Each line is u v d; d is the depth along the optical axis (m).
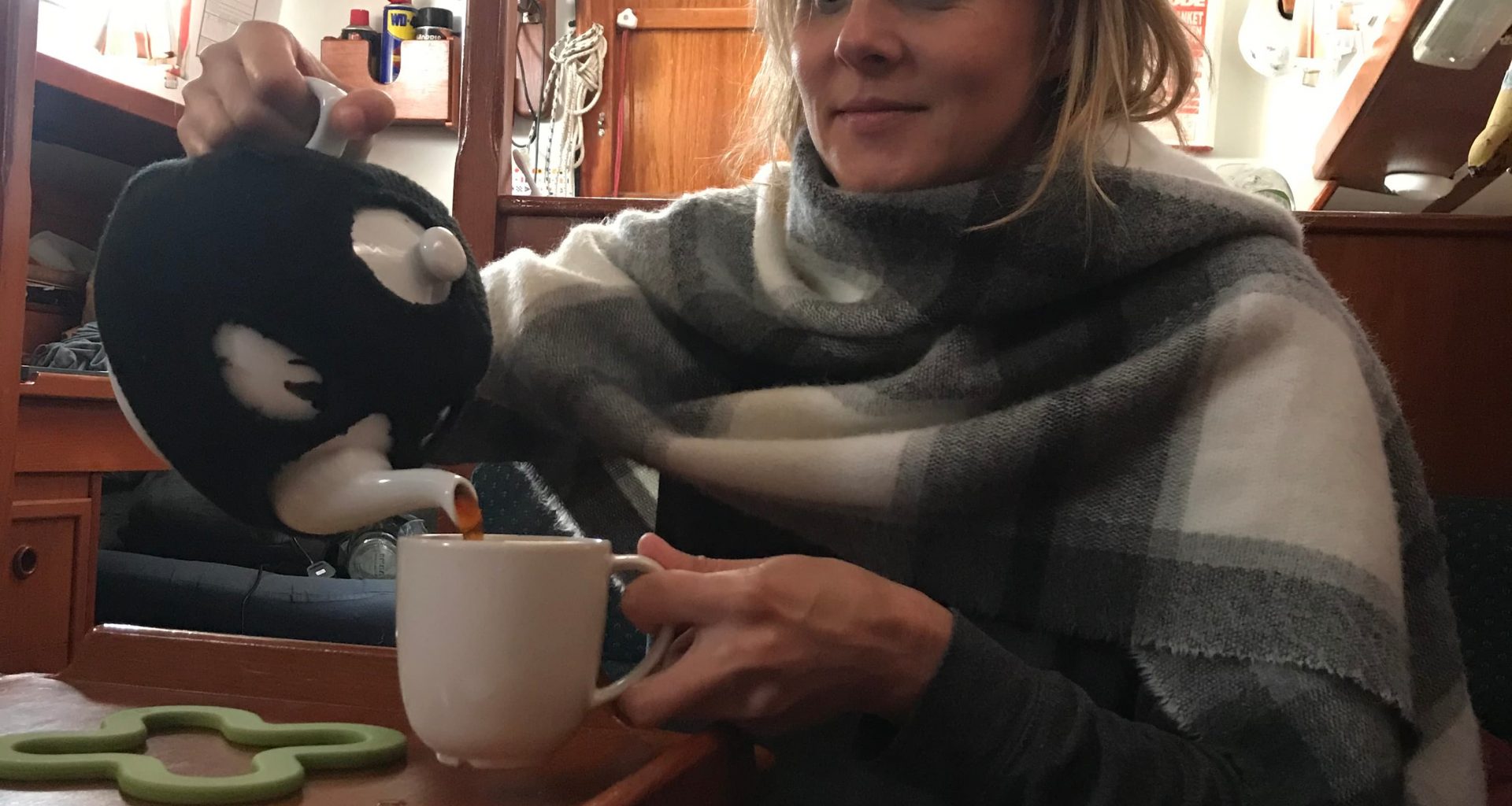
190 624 1.85
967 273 0.78
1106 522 0.73
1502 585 1.11
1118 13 0.78
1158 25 0.83
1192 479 0.71
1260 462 0.69
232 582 1.87
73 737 0.45
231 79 0.53
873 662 0.54
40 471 1.44
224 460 0.50
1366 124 1.75
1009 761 0.55
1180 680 0.66
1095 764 0.55
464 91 1.33
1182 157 0.83
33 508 1.43
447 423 0.56
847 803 0.67
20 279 1.26
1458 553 1.12
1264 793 0.58
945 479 0.75
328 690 0.57
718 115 2.91
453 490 0.47
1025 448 0.74
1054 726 0.55
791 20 0.85
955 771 0.56
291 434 0.49
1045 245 0.76
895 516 0.77
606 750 0.51
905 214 0.78
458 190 1.33
